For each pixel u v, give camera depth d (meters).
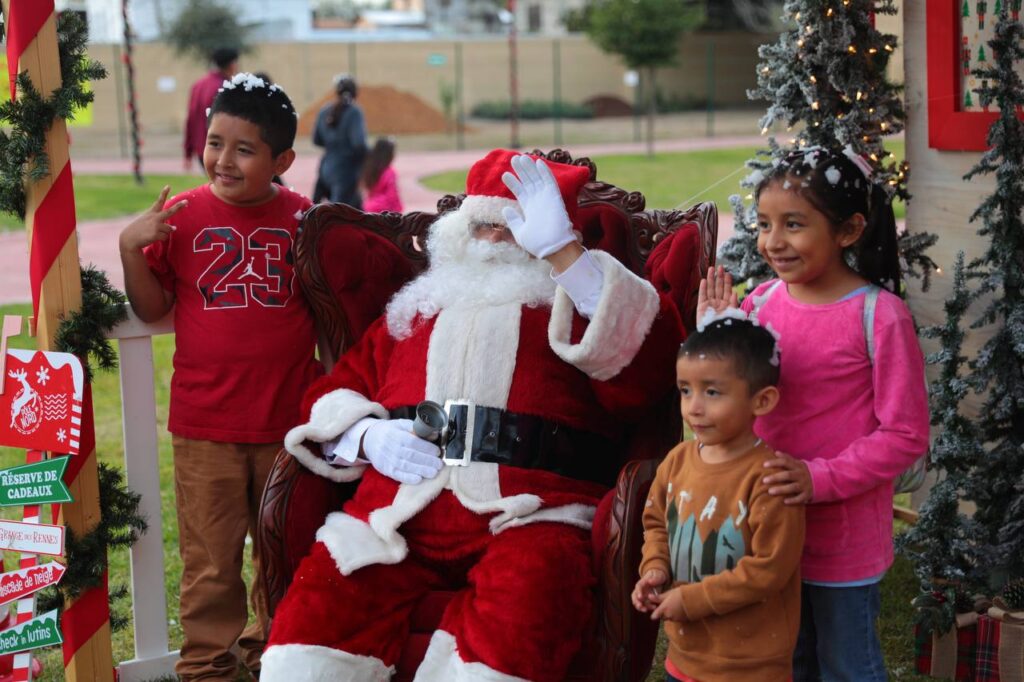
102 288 3.30
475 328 3.07
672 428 3.16
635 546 2.73
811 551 2.63
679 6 23.95
